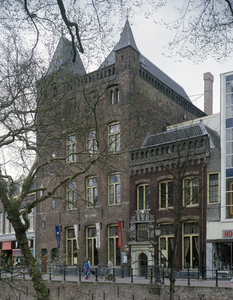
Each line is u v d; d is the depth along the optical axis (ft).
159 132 108.47
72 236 113.09
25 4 38.40
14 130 47.32
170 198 90.38
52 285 79.56
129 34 108.88
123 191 100.37
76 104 65.36
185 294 60.85
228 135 83.51
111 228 102.94
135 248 94.53
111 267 80.18
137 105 106.52
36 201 49.88
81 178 110.42
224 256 79.92
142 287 65.82
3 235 145.18
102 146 104.63
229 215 79.82
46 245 119.34
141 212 94.68
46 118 57.26
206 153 84.84
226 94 86.12
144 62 125.59
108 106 107.65
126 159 100.73
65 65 54.34
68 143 110.93
